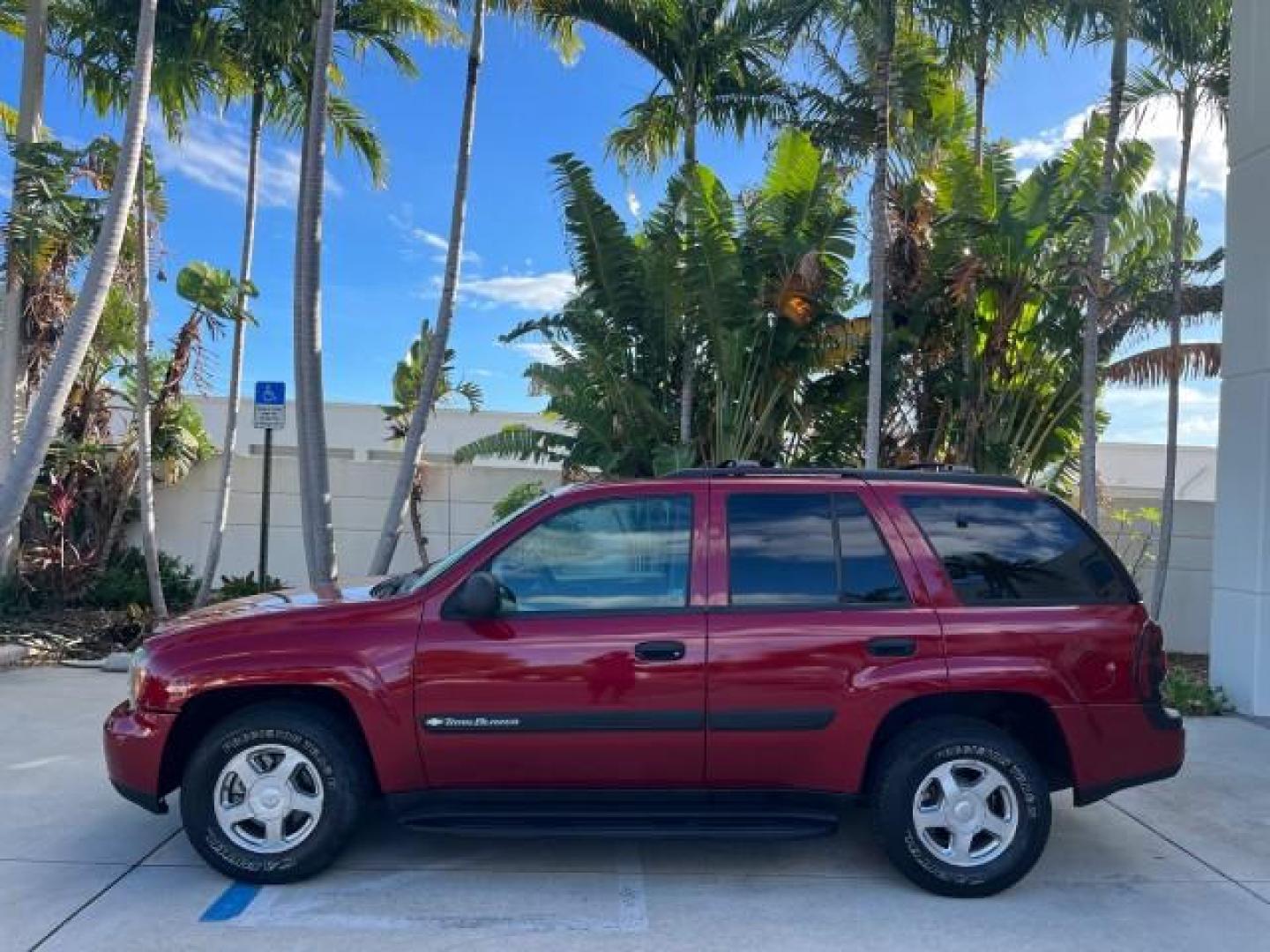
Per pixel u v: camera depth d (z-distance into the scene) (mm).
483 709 4309
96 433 12227
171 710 4355
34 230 10320
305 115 12516
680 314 11305
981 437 11805
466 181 10727
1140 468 24969
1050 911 4281
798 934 4023
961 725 4438
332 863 4539
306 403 10180
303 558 12852
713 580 4473
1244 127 8195
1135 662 4469
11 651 9234
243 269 12461
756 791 4426
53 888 4371
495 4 11625
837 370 12234
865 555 4535
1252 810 5637
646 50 13797
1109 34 9602
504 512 12062
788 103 12961
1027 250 10570
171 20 11430
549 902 4309
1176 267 10969
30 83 11195
